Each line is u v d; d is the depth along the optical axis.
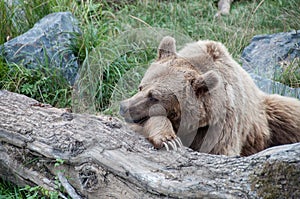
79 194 8.60
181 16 17.67
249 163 7.29
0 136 9.45
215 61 9.89
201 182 7.36
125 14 17.06
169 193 7.51
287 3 18.69
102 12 15.91
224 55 10.12
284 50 15.65
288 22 17.73
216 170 7.52
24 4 14.64
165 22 17.55
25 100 10.18
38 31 13.79
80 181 8.49
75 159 8.62
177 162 7.96
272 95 11.67
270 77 14.48
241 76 10.46
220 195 7.11
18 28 14.30
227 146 9.54
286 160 6.85
